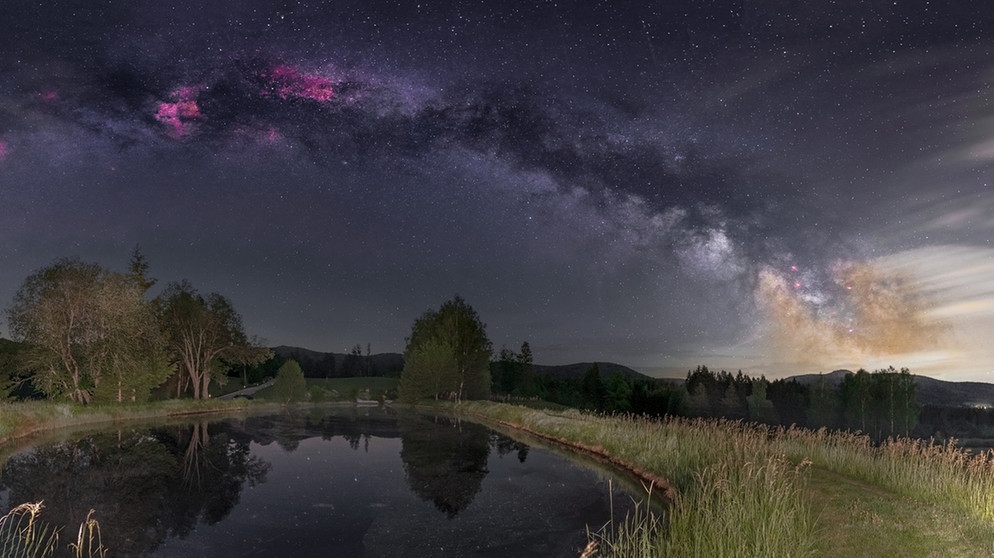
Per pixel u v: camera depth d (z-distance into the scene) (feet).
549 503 61.93
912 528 39.86
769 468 49.65
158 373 195.72
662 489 68.33
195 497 62.69
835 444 71.56
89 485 67.51
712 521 39.29
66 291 165.78
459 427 150.82
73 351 169.68
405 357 287.07
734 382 341.00
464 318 268.62
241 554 44.14
